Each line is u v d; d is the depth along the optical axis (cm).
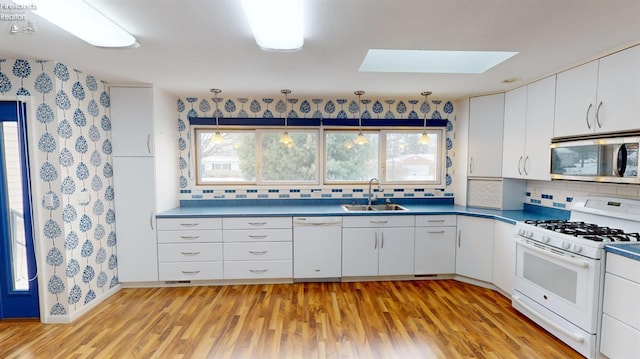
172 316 263
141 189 314
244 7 147
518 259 266
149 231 318
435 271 339
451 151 392
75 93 260
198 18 167
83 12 152
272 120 373
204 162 382
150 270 320
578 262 203
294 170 389
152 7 154
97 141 288
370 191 380
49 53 222
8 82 238
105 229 299
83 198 270
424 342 224
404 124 384
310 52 219
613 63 211
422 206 375
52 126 242
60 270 250
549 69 258
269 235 327
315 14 163
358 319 257
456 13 163
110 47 200
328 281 340
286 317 260
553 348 216
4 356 209
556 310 225
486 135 344
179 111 368
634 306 177
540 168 280
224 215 321
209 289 320
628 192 238
